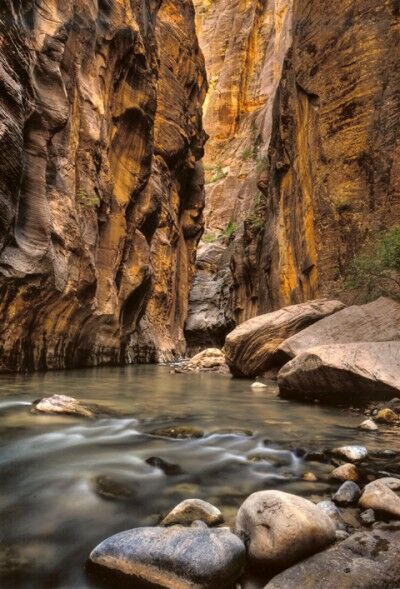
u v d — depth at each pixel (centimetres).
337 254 1731
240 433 514
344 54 1861
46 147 1193
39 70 1209
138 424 544
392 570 221
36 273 1077
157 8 2544
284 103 2416
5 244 999
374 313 1083
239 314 3434
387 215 1570
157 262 2919
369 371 728
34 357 1178
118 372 1439
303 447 459
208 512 273
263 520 245
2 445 411
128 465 378
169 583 210
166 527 247
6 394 713
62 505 294
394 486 319
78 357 1480
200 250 5394
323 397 805
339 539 255
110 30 1766
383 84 1706
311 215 1953
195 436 492
